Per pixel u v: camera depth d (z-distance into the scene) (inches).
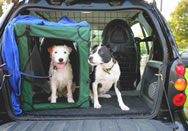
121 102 84.0
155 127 58.7
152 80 83.4
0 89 63.1
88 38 73.4
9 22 69.4
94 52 83.4
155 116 66.9
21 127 58.8
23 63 71.5
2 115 64.5
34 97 78.3
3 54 65.9
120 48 104.7
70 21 85.8
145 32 105.7
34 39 78.5
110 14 114.6
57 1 69.9
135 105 84.9
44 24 72.5
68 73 89.7
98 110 77.2
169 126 64.2
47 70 98.7
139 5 70.4
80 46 73.6
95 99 86.8
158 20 70.0
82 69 76.4
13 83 68.0
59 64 83.5
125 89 113.7
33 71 74.8
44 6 69.5
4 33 65.6
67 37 72.4
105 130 56.7
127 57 107.0
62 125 60.4
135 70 110.0
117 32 103.4
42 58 95.8
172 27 539.8
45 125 60.6
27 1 70.2
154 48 84.8
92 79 89.5
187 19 524.1
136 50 106.6
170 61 65.9
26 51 71.1
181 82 64.0
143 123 62.0
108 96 102.0
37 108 75.1
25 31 69.6
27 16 76.6
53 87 86.9
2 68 63.9
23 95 73.1
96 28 125.6
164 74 65.6
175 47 67.0
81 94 78.8
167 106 66.4
